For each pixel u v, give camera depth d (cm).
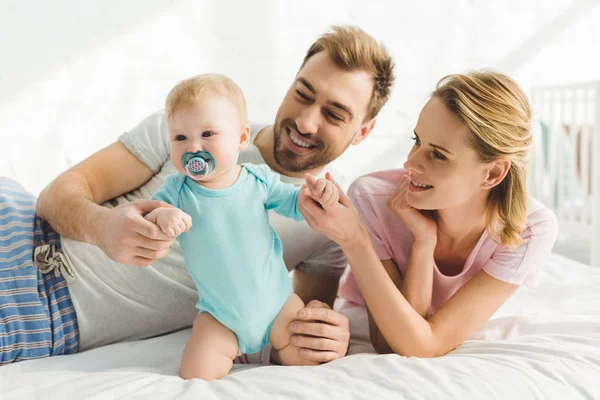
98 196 122
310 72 117
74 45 221
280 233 117
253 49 245
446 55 269
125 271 111
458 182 98
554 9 283
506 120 96
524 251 106
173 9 233
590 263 256
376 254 111
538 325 114
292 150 119
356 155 257
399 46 262
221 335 94
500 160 97
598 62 293
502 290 106
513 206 102
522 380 85
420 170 99
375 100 124
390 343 102
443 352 102
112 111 229
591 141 265
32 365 99
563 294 142
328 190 94
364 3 255
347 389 84
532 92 286
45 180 213
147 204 93
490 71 103
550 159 279
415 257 108
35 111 219
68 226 106
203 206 91
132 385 84
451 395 81
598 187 249
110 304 111
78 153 225
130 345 110
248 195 94
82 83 224
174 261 113
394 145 263
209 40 239
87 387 82
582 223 265
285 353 100
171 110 88
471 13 271
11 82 215
